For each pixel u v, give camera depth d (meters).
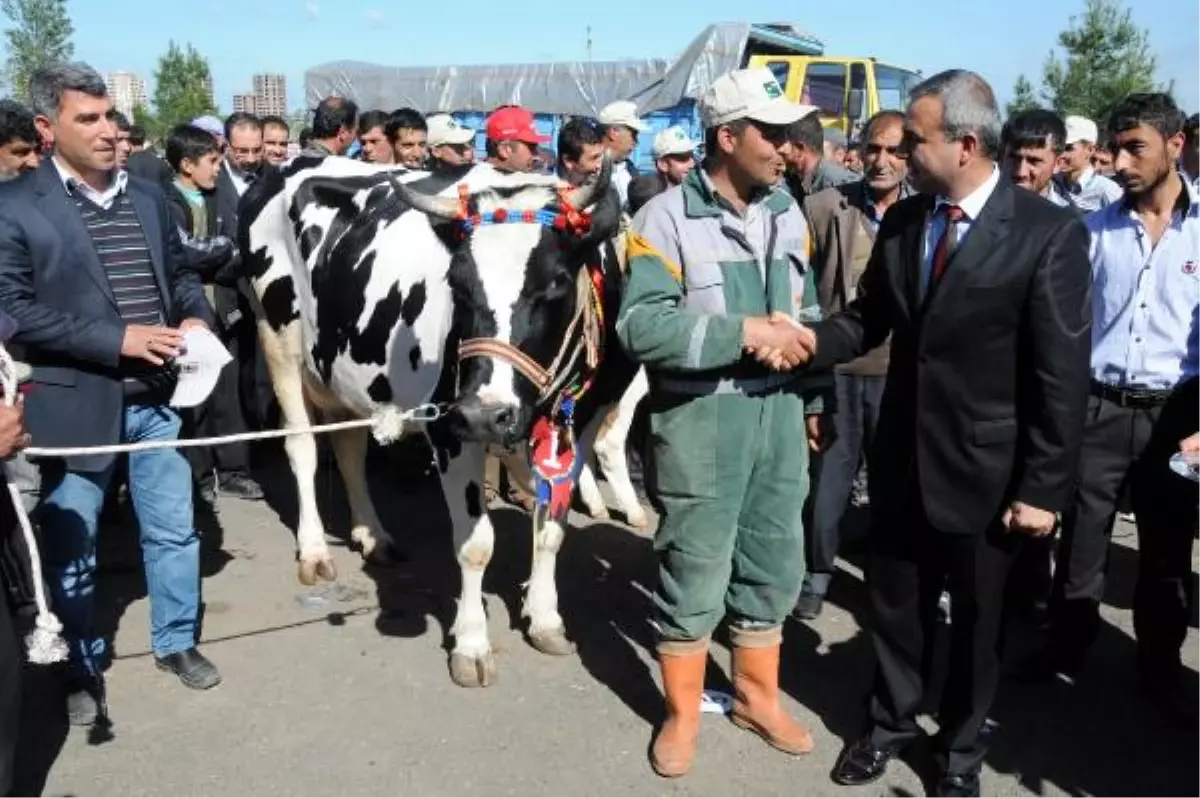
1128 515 6.11
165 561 4.05
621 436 5.84
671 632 3.48
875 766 3.48
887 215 3.29
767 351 3.13
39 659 3.05
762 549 3.53
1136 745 3.74
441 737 3.78
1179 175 3.84
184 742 3.75
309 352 5.01
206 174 6.30
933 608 3.42
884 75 14.02
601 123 7.18
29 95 3.62
